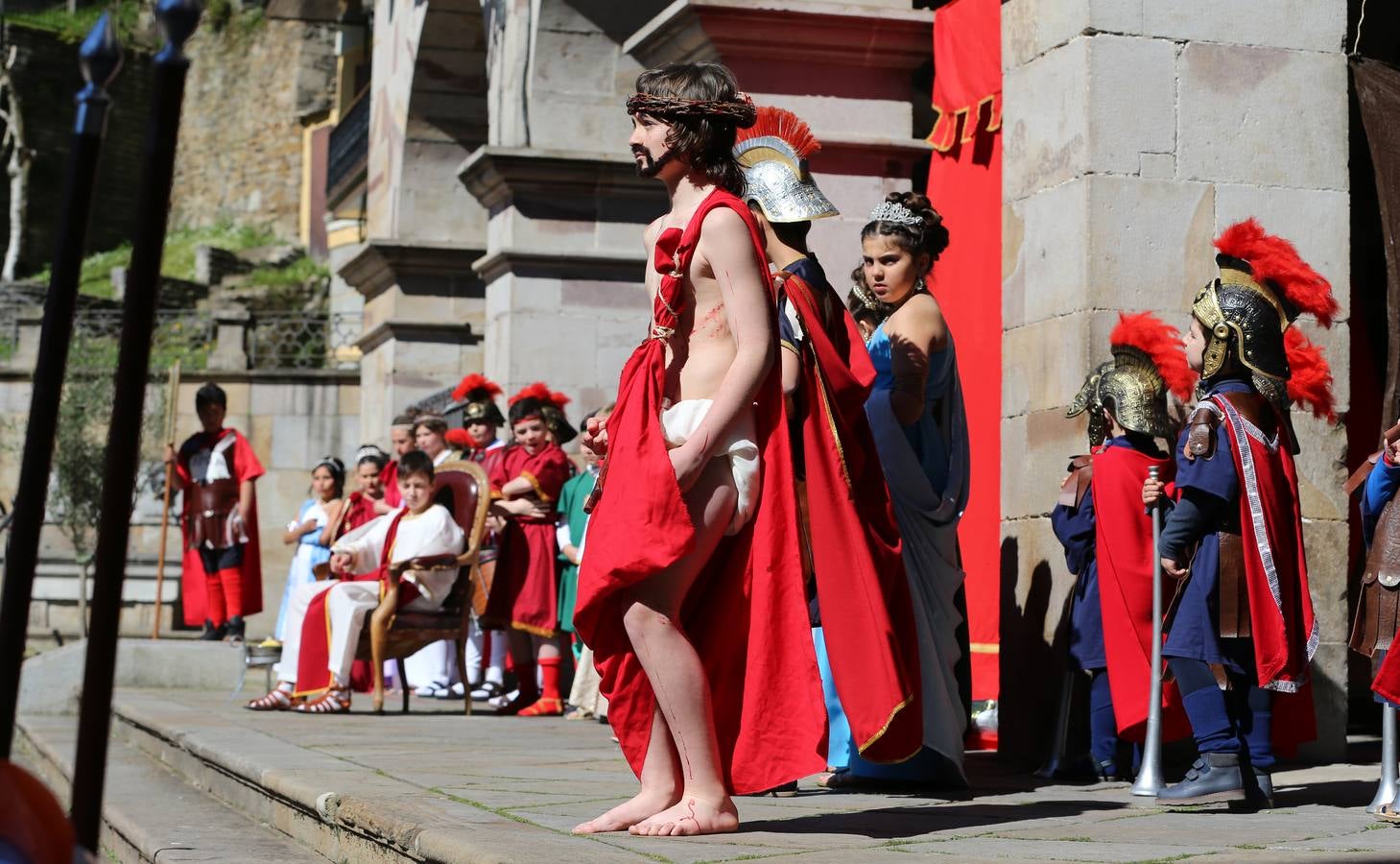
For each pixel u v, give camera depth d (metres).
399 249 13.95
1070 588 5.79
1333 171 6.06
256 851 4.52
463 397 10.07
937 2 8.74
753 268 3.51
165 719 7.65
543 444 8.85
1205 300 4.39
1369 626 4.29
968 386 7.41
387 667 11.32
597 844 3.26
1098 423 5.44
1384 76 6.23
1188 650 4.28
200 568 11.89
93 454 18.02
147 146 1.17
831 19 7.95
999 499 7.10
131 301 1.17
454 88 13.96
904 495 5.03
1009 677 6.16
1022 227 6.21
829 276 8.09
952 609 5.12
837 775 4.98
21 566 1.13
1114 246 5.82
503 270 11.44
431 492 8.52
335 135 31.95
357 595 8.48
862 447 3.90
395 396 14.09
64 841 0.90
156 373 19.48
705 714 3.48
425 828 3.47
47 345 1.16
